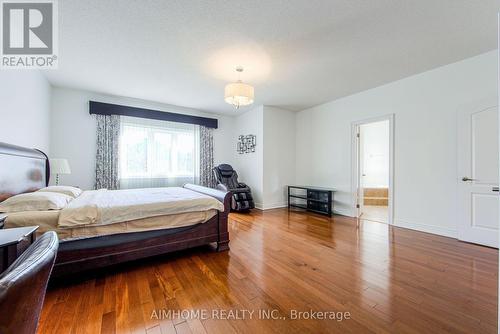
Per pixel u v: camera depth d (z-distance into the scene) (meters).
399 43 2.44
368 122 3.94
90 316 1.40
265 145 5.03
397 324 1.33
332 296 1.62
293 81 3.53
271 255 2.40
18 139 2.49
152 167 4.73
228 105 4.96
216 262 2.23
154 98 4.46
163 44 2.45
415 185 3.32
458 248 2.57
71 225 1.77
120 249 2.03
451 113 2.96
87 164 4.06
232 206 4.70
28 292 0.48
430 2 1.82
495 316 1.39
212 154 5.54
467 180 2.77
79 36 2.29
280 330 1.29
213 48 2.53
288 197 5.15
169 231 2.28
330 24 2.11
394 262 2.20
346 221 3.92
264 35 2.28
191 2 1.81
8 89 2.27
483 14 1.96
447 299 1.58
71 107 3.92
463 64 2.85
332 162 4.63
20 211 1.76
